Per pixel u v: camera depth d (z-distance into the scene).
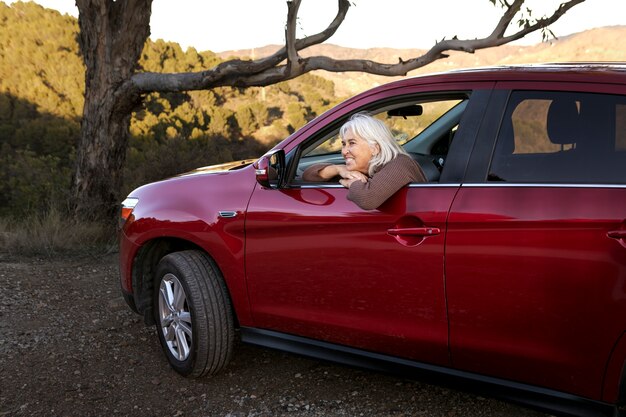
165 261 3.52
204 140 41.78
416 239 2.61
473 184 2.51
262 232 3.12
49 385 3.59
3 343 4.23
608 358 2.24
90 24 8.49
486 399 3.18
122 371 3.76
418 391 3.31
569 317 2.29
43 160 33.81
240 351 3.95
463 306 2.53
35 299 5.21
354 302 2.86
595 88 2.33
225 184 3.35
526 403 2.50
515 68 2.60
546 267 2.30
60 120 47.34
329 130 3.05
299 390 3.41
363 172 2.89
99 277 5.96
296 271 3.02
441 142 3.08
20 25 65.69
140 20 8.45
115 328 4.51
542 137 2.41
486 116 2.55
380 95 2.90
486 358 2.54
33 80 55.41
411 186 2.66
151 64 67.88
